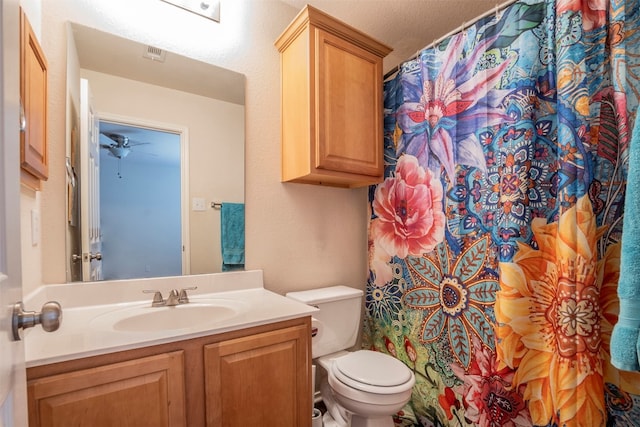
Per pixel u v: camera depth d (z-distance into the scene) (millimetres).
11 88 510
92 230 1214
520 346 1186
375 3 1704
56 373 741
